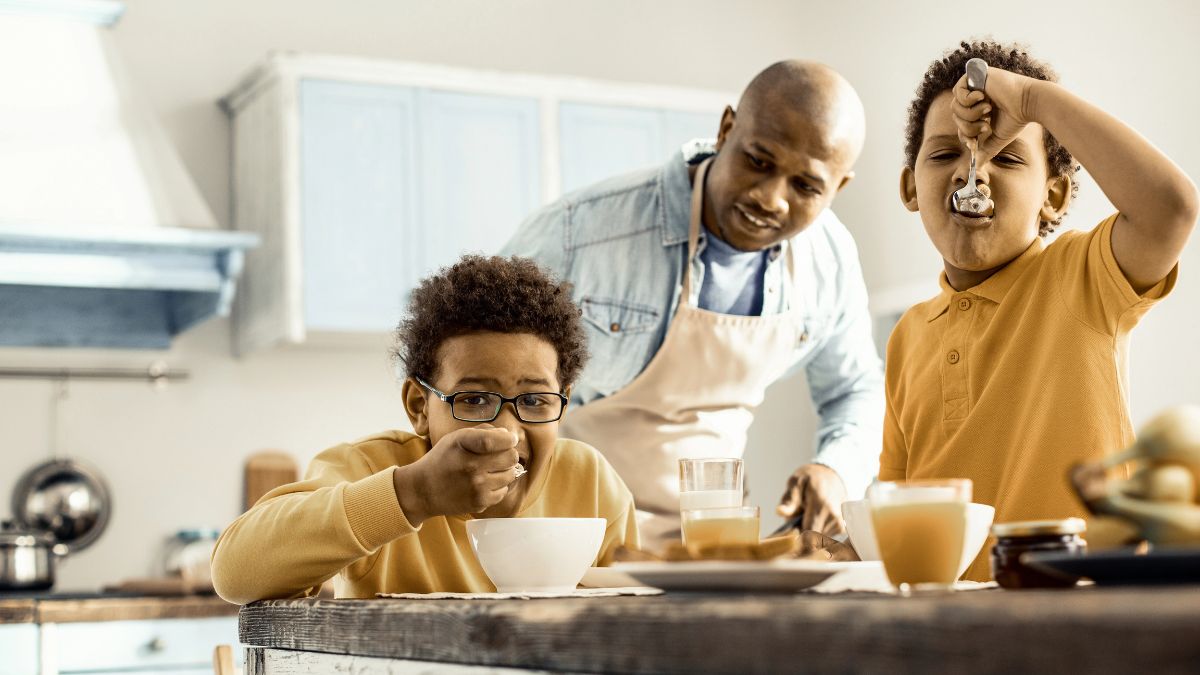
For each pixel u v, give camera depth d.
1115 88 3.55
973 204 1.44
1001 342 1.51
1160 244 1.28
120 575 3.79
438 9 4.36
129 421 3.87
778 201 1.98
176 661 3.00
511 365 1.29
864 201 4.49
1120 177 1.27
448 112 3.95
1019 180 1.48
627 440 2.29
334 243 3.76
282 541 1.17
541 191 4.03
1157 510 0.69
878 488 0.86
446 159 3.92
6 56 3.63
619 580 1.14
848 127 1.96
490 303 1.30
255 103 3.90
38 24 3.70
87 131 3.64
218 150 4.07
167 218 3.62
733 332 2.25
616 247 2.22
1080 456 1.38
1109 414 1.38
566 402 1.34
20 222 3.40
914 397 1.60
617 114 4.18
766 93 1.96
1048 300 1.47
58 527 3.73
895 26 4.41
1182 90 3.34
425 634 0.85
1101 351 1.39
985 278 1.56
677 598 0.79
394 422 4.16
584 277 2.24
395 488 1.13
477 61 4.39
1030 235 1.51
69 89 3.67
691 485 1.09
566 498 1.49
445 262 3.88
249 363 4.03
